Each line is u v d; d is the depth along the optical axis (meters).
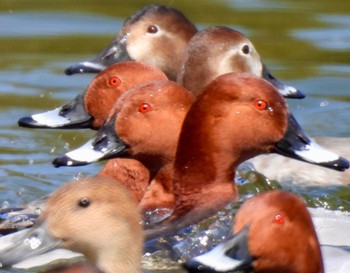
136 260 9.42
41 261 9.97
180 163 11.55
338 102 16.67
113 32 19.56
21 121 12.64
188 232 10.91
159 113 11.57
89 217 9.37
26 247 9.53
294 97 14.57
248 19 20.23
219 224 11.10
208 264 9.32
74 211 9.40
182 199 11.55
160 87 11.66
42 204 12.30
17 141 15.05
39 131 15.45
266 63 18.06
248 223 9.57
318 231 10.76
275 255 9.56
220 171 11.53
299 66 17.94
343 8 21.20
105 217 9.36
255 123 11.45
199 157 11.51
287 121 11.55
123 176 12.23
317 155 11.50
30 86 16.97
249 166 13.75
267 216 9.57
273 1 21.56
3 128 15.44
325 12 20.92
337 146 14.04
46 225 9.50
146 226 11.05
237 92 11.45
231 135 11.45
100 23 20.06
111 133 11.58
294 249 9.59
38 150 14.76
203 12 20.55
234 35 14.25
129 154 11.64
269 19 20.27
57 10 20.92
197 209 11.39
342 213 11.87
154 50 15.27
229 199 11.48
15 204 12.55
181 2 21.20
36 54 18.45
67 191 9.46
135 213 9.43
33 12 20.75
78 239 9.39
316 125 15.83
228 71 14.18
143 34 15.27
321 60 18.20
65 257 10.02
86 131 15.55
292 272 9.65
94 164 14.29
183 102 11.65
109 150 11.53
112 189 9.42
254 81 11.51
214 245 10.67
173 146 11.64
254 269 9.59
